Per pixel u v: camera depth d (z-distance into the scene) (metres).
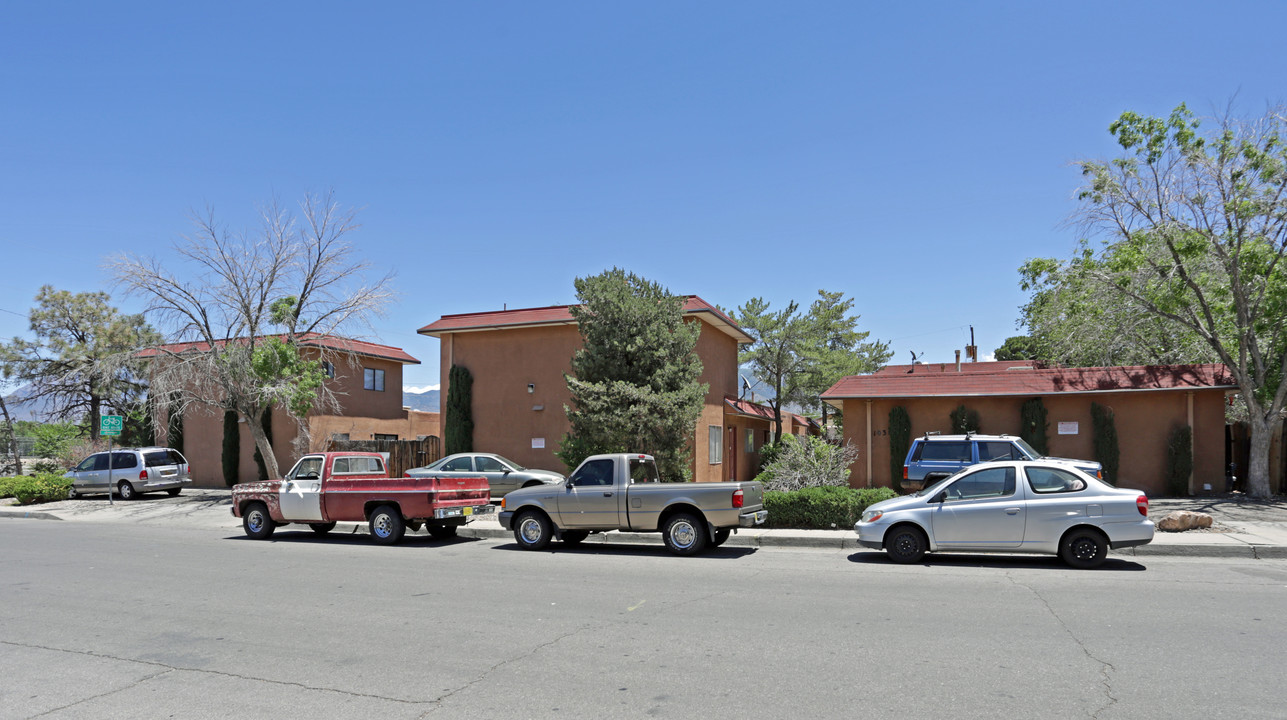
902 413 21.05
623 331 19.30
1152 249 19.58
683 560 11.90
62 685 5.87
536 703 5.27
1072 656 6.16
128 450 24.36
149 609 8.52
